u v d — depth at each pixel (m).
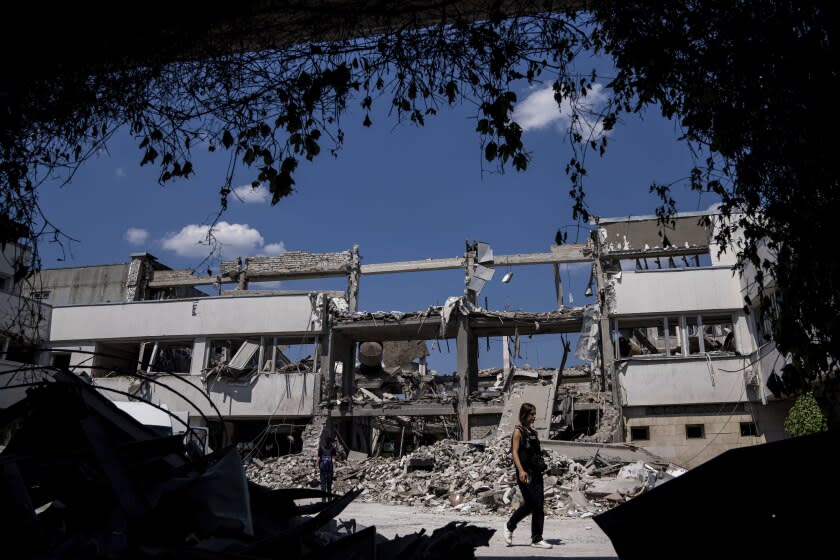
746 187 3.33
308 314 27.84
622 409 23.75
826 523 1.95
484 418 26.05
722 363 23.09
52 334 29.58
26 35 3.20
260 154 3.74
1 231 3.79
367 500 18.53
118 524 3.43
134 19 3.27
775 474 2.14
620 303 24.77
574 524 10.72
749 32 2.82
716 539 2.14
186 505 3.02
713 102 3.15
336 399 27.14
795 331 3.06
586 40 3.47
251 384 27.42
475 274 30.78
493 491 14.79
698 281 24.28
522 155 3.56
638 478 15.81
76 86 3.53
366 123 3.66
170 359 32.41
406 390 31.67
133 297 35.53
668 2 3.02
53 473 3.72
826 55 2.68
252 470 24.45
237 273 34.53
